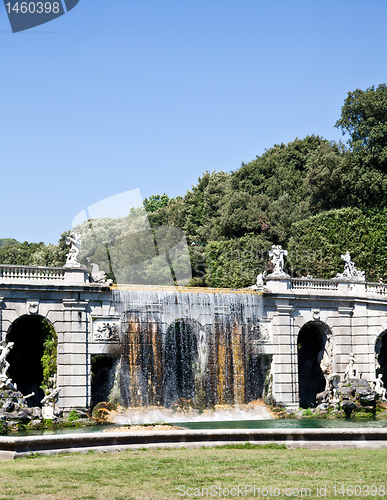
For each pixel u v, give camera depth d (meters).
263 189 97.38
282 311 56.16
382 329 58.25
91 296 49.59
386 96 76.31
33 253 108.31
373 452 29.94
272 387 55.41
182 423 46.84
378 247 71.06
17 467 25.69
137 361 50.97
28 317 48.91
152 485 23.00
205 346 53.50
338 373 57.75
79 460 27.28
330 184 80.75
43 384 48.72
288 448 30.86
